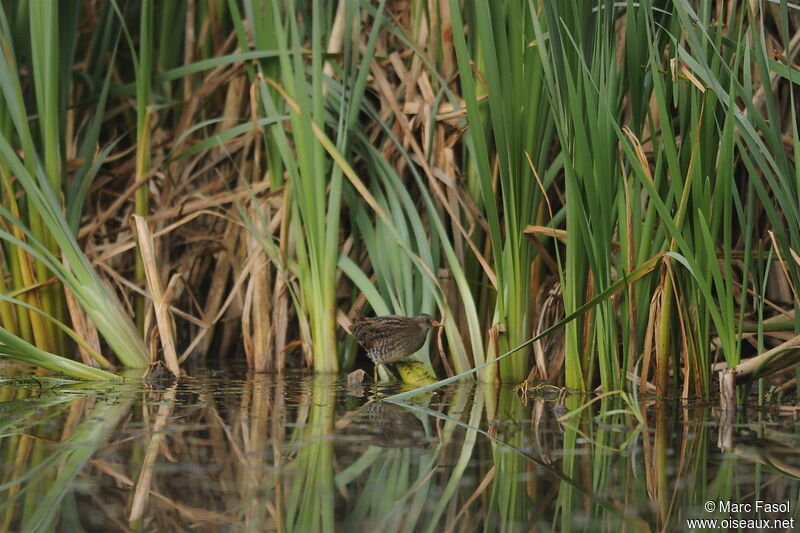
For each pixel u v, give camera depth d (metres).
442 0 12.87
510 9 10.34
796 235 9.33
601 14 9.87
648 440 7.57
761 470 6.59
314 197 12.13
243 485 6.07
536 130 10.78
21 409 8.88
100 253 14.15
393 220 12.45
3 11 11.88
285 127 13.40
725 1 11.80
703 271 9.64
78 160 13.56
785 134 12.10
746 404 9.59
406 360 12.22
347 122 12.23
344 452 7.02
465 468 6.57
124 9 14.35
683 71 9.56
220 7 14.58
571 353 10.41
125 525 5.26
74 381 11.09
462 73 10.22
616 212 10.43
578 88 9.70
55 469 6.41
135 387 10.68
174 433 7.66
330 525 5.32
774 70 9.46
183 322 14.58
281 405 9.33
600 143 9.48
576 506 5.74
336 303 13.07
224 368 13.10
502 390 10.63
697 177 9.23
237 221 13.02
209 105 14.85
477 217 12.19
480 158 10.50
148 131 13.27
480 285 12.24
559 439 7.59
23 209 12.81
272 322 13.25
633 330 10.38
